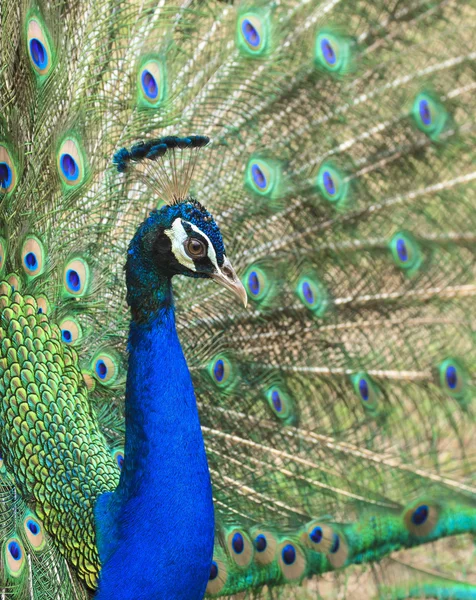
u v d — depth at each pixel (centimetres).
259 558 459
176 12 482
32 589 366
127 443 350
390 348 564
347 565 489
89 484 377
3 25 414
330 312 550
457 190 605
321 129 563
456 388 568
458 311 584
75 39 446
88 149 441
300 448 511
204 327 497
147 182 344
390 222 588
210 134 511
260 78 529
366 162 589
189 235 336
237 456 489
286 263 539
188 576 350
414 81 610
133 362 346
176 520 343
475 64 618
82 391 413
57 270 433
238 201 520
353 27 592
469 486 531
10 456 390
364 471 521
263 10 536
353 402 539
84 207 439
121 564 347
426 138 604
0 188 412
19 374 400
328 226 562
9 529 381
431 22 616
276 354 524
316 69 558
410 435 550
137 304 345
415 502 513
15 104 420
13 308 409
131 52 466
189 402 347
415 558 583
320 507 496
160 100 467
